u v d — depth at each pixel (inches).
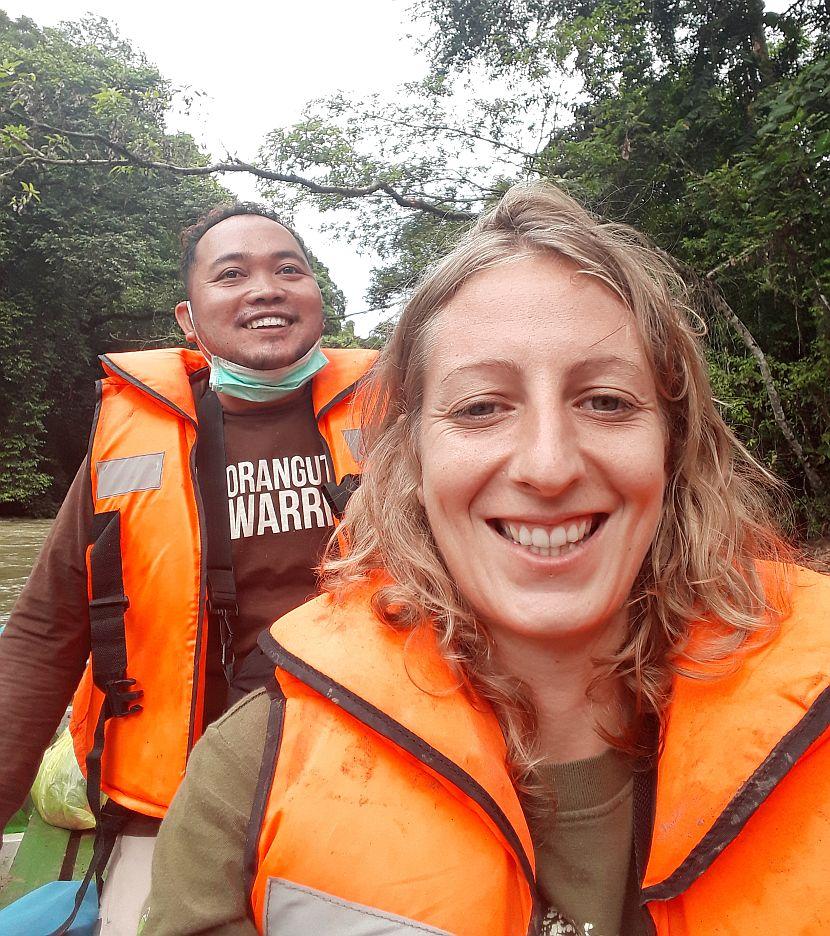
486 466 14.5
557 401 14.2
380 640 15.3
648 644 16.0
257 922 13.9
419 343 16.1
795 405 108.2
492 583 14.9
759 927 13.2
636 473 14.4
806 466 104.0
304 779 14.1
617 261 15.1
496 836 14.0
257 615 29.7
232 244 32.7
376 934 13.2
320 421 32.4
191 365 34.0
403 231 158.7
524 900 14.0
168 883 14.1
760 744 13.8
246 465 31.6
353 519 19.0
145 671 27.4
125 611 27.8
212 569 29.5
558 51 130.8
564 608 14.4
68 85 247.6
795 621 15.2
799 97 84.3
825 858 13.3
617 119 121.5
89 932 25.1
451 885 13.5
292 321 32.2
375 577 17.1
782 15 114.6
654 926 14.0
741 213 101.3
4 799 26.6
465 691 15.3
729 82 118.9
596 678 15.5
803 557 21.4
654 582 16.1
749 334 104.6
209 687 28.8
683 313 17.7
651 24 123.6
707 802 13.8
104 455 29.2
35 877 35.1
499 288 14.8
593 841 15.2
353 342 101.6
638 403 14.8
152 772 26.7
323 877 13.5
